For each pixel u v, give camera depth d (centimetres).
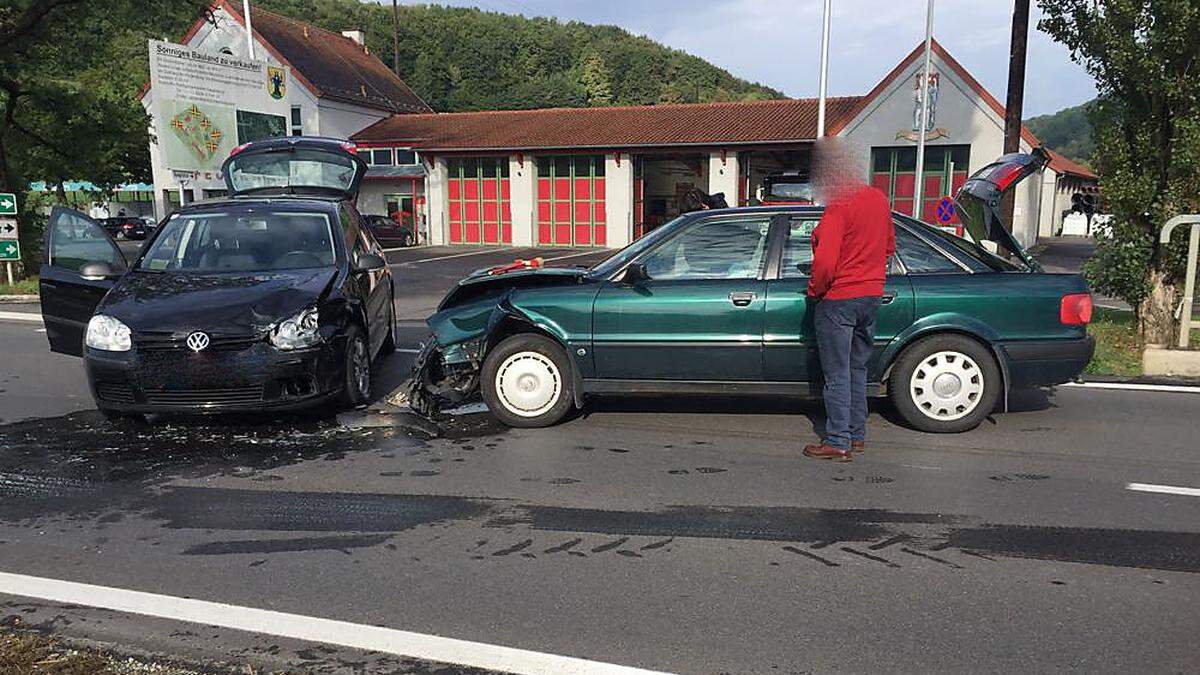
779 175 2234
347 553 406
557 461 549
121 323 595
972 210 695
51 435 612
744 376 602
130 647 319
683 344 601
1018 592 362
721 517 450
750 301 591
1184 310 819
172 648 318
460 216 3391
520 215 3288
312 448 581
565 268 675
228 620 340
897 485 498
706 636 326
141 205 5094
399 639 324
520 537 425
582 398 630
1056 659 308
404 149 3509
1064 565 388
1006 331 585
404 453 568
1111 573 380
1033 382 593
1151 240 918
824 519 446
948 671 300
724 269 609
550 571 385
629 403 701
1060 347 586
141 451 573
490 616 343
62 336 743
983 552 403
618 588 368
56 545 417
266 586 371
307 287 645
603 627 333
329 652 315
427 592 364
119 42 3722
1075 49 951
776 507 463
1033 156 691
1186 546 409
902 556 400
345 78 3959
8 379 812
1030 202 2780
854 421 555
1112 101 954
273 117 2434
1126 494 481
